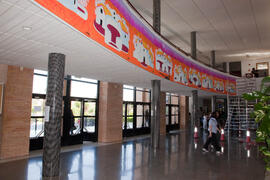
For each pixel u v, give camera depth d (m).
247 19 11.65
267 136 2.93
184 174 5.83
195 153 8.75
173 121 19.44
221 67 23.81
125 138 12.85
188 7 10.41
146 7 10.39
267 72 20.34
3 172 5.61
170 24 12.41
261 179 5.48
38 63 6.63
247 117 13.34
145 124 15.14
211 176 5.69
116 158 7.60
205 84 14.30
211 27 12.80
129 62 6.24
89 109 10.91
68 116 9.86
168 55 9.67
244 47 16.81
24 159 6.98
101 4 4.71
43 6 3.09
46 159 5.32
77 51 5.21
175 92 16.75
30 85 7.68
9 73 7.10
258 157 8.07
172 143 11.44
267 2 9.85
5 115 6.98
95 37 4.45
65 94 9.76
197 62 13.38
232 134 15.48
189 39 15.01
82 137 10.50
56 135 5.38
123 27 5.81
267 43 15.78
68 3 3.62
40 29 3.86
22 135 7.42
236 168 6.52
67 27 3.72
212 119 9.16
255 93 3.00
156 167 6.51
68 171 5.88
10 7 3.10
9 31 3.97
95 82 11.22
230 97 17.16
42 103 8.70
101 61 6.22
